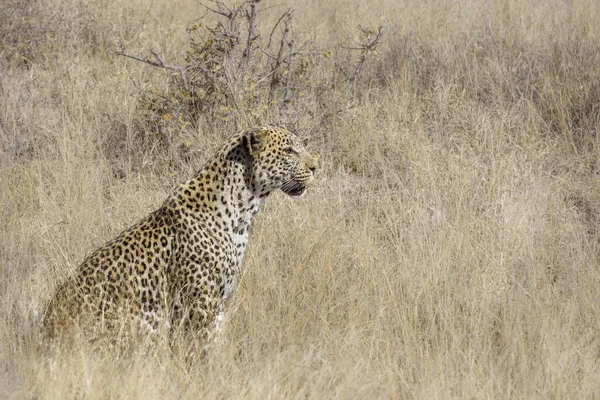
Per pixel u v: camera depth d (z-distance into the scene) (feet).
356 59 53.11
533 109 45.47
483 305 32.19
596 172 42.98
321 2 65.72
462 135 44.86
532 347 29.99
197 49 46.50
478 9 58.85
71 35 57.16
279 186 30.45
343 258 35.35
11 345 29.37
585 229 39.11
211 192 29.50
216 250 29.30
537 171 42.42
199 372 27.94
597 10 56.80
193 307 28.91
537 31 53.98
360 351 29.53
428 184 40.93
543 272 34.19
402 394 27.73
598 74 47.78
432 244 36.47
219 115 44.39
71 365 26.35
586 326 31.91
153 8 64.23
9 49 54.80
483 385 27.73
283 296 32.37
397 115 46.42
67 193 39.63
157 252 28.89
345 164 44.39
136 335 28.14
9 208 39.19
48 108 48.78
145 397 25.40
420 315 32.60
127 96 47.98
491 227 37.37
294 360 27.55
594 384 28.04
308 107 46.24
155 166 43.68
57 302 28.81
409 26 57.11
